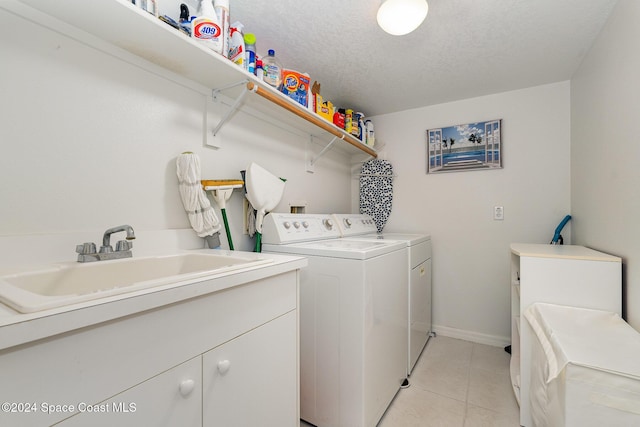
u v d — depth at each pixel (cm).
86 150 100
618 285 132
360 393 129
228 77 133
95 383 54
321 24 152
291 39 165
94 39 102
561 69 200
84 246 91
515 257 187
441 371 196
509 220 235
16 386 45
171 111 128
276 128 192
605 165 150
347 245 160
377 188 287
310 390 144
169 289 65
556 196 219
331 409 137
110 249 97
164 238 122
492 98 241
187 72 129
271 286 98
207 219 132
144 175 118
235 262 105
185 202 129
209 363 76
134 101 115
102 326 56
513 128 233
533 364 135
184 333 70
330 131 207
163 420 65
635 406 85
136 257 104
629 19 124
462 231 253
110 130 107
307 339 145
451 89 232
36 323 46
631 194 124
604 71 151
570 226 213
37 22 89
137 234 113
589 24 151
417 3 121
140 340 61
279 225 162
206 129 143
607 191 148
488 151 241
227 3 125
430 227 266
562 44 170
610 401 88
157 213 122
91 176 102
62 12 90
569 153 214
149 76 120
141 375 61
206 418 75
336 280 137
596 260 136
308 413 144
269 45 171
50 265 86
